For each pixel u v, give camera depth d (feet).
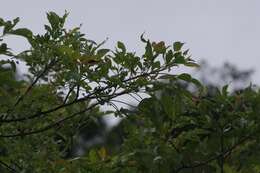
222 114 33.71
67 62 30.66
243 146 34.45
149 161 32.22
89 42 31.68
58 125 33.94
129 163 32.86
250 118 33.60
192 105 34.04
